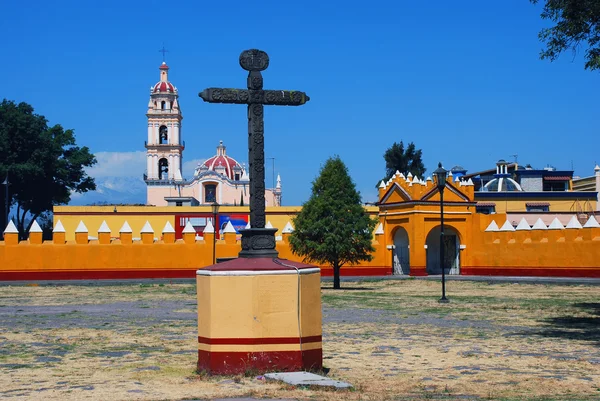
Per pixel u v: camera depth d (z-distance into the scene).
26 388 10.84
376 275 49.88
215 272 11.39
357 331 18.39
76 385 11.07
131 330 18.61
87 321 20.89
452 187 49.12
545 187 68.19
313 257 38.41
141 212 58.09
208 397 9.95
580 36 18.50
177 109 110.56
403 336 17.36
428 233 48.56
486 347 15.47
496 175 66.62
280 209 58.12
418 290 35.59
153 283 42.81
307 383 10.62
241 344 11.35
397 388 10.96
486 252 47.53
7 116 74.38
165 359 13.79
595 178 67.88
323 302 27.98
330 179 38.84
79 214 57.31
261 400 9.74
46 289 37.47
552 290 33.66
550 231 42.91
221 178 102.06
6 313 23.45
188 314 23.16
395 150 90.81
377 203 52.34
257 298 11.38
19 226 83.69
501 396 10.38
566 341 16.39
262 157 12.05
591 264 40.44
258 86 11.95
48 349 15.20
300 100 12.13
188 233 47.12
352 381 11.52
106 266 46.12
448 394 10.50
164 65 112.31
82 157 83.31
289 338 11.45
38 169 74.56
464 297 30.28
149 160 108.69
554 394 10.56
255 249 12.00
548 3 18.64
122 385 11.02
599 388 11.04
